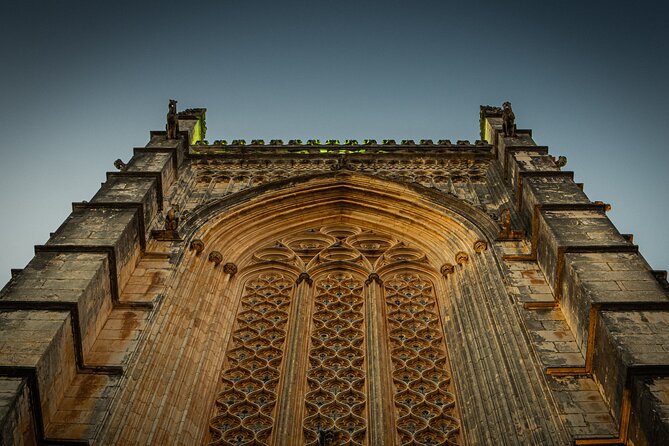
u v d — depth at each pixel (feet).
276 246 103.30
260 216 105.91
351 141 131.23
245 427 72.38
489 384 72.59
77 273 74.23
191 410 72.13
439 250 99.66
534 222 87.10
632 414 58.85
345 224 109.60
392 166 118.93
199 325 83.05
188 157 120.26
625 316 65.62
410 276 96.99
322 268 98.37
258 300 92.48
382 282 94.63
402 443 70.74
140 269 85.92
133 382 68.90
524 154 107.86
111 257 78.48
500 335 76.02
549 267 81.61
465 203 102.89
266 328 87.15
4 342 63.10
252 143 129.59
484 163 118.73
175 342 77.66
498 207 104.47
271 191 108.37
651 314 65.67
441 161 119.55
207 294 88.53
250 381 78.64
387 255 101.19
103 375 68.49
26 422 58.65
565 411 63.52
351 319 88.79
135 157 107.86
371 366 79.41
